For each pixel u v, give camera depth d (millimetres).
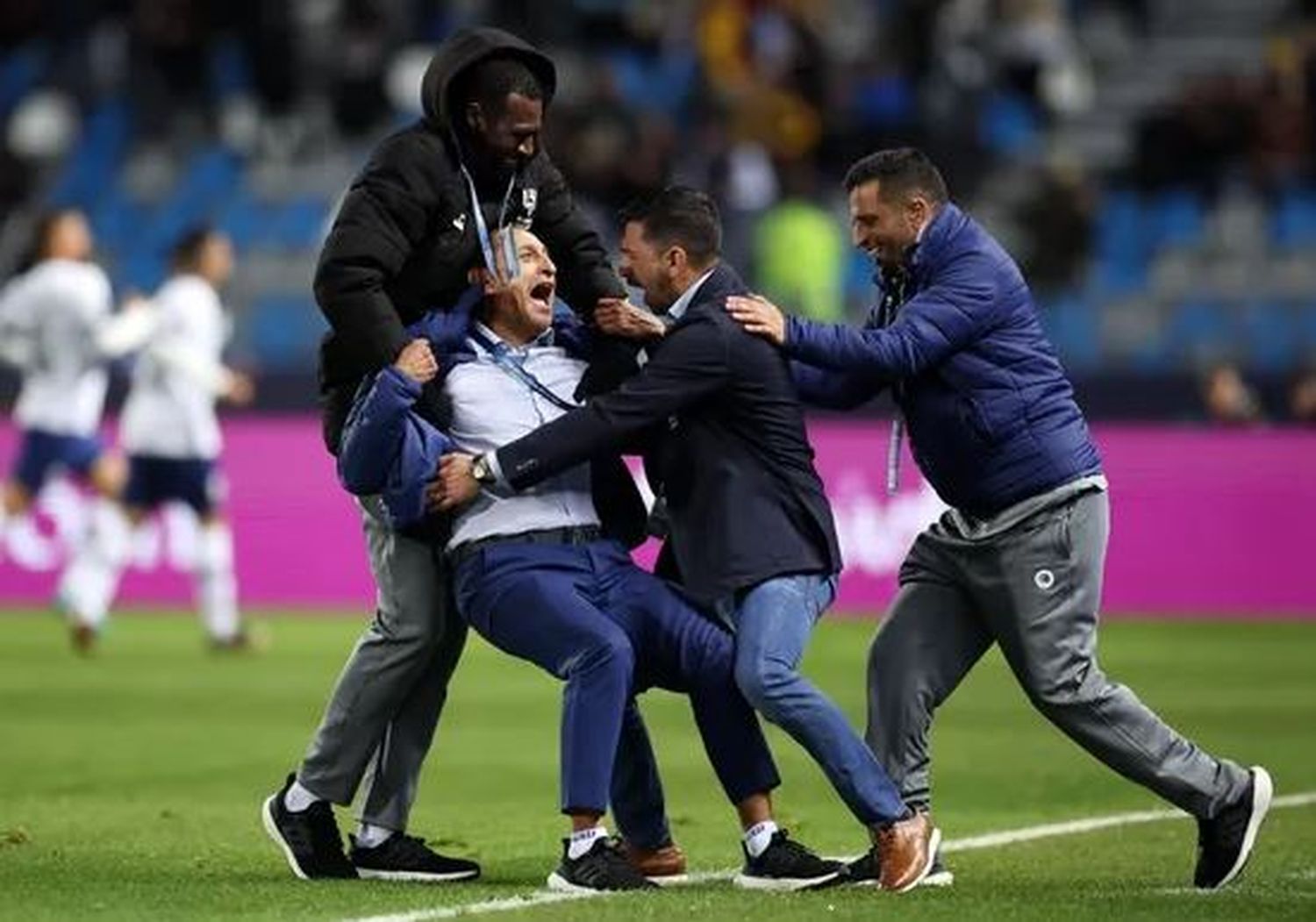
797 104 98000
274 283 98688
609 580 31438
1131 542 80188
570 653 30891
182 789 43469
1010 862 34344
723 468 31016
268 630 74750
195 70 108125
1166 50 106938
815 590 31172
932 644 31688
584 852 30906
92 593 67875
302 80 109625
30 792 42969
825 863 30906
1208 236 95000
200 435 67688
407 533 31750
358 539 82312
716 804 41219
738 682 30688
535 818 40000
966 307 30578
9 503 69250
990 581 31266
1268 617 79062
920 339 30500
